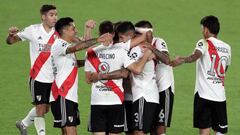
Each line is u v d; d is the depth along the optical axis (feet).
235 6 216.95
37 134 114.01
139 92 94.27
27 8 208.54
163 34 190.08
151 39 95.91
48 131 115.14
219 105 97.60
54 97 95.45
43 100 106.83
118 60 92.63
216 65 97.14
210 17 98.27
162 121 98.89
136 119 94.53
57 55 94.43
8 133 112.78
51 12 106.32
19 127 109.29
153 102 94.53
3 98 135.33
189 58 95.91
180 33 192.13
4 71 155.53
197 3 218.38
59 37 96.68
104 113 94.27
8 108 128.67
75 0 218.38
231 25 200.95
